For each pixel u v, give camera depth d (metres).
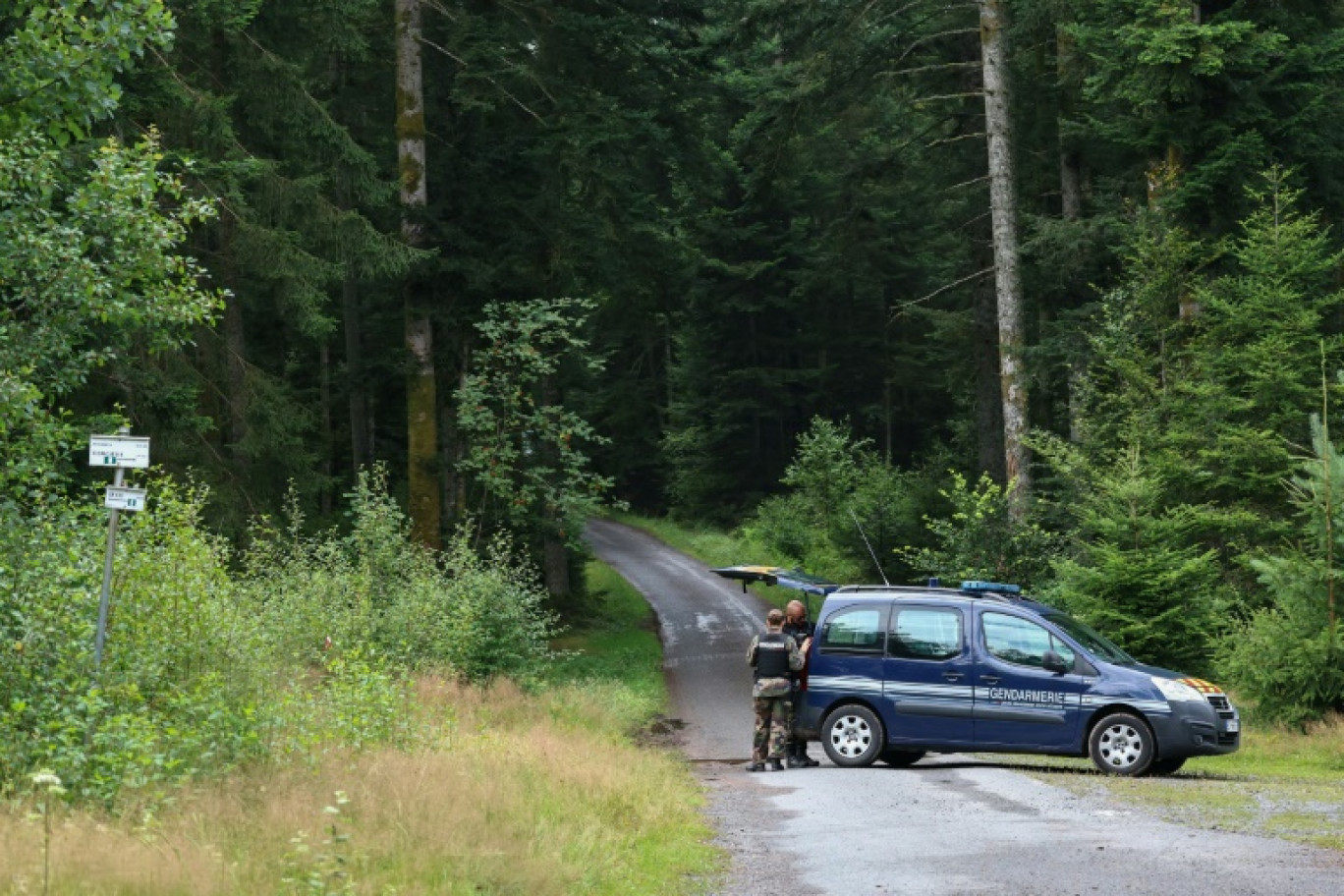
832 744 18.22
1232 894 9.12
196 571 13.62
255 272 25.48
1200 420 26.67
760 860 11.05
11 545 10.99
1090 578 23.08
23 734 9.77
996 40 30.73
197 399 25.78
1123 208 33.38
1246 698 21.16
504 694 22.30
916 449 72.88
